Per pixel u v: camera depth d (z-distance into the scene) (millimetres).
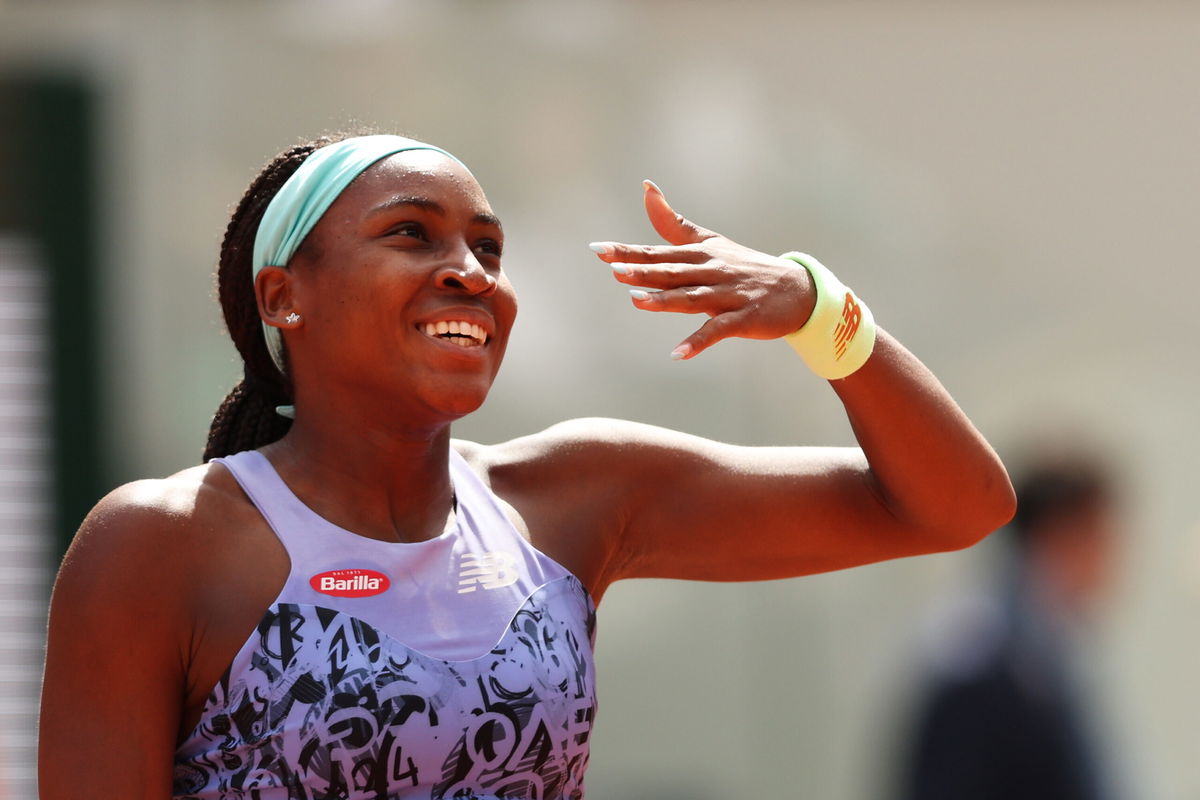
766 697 23000
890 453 8602
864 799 22750
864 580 23234
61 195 21875
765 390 22859
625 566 8945
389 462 7707
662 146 22734
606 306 22578
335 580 7301
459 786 7195
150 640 7133
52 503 21469
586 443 8711
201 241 22188
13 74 21812
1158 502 24188
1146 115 23625
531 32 22516
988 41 23344
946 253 23578
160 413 21938
